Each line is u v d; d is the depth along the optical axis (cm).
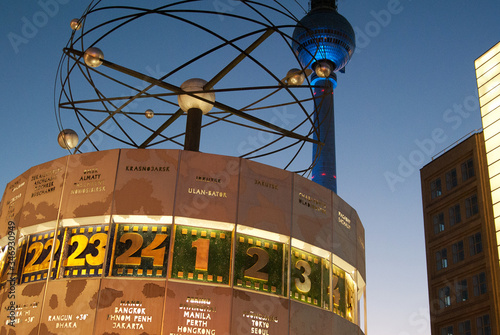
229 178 2750
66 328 2447
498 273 5759
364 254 3394
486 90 6488
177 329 2420
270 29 2717
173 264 2542
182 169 2714
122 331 2400
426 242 6931
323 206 3009
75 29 2844
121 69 2733
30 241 2822
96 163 2770
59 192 2788
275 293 2655
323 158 16375
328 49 18188
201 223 2655
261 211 2752
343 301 3000
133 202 2638
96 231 2645
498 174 6031
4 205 3092
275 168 2891
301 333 2652
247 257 2664
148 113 3428
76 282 2528
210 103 2897
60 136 3023
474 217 6262
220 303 2512
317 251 2898
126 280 2497
